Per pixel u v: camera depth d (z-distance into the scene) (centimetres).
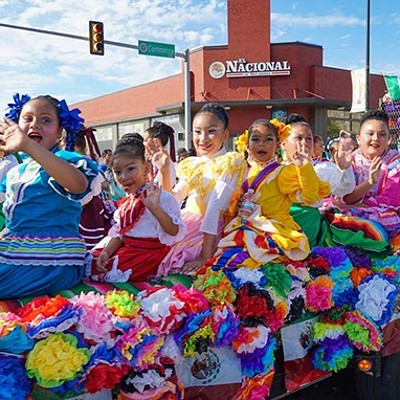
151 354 200
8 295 211
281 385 269
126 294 207
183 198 312
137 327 198
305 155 279
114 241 258
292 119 353
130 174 255
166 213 249
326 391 357
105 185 392
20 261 213
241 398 237
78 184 212
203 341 217
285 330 267
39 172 221
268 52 2442
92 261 253
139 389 198
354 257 298
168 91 2786
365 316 289
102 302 199
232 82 2469
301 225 308
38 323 179
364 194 345
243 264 258
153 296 210
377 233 320
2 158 279
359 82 2070
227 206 282
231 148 2444
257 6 2425
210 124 309
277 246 264
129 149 257
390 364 304
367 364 294
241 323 235
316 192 281
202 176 293
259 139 293
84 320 187
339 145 349
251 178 291
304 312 273
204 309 218
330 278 279
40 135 228
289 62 2447
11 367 174
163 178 310
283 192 284
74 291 226
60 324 181
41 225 222
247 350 233
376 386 305
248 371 238
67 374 179
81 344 186
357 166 375
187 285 246
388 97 441
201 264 265
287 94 2464
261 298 239
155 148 421
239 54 2453
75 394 191
